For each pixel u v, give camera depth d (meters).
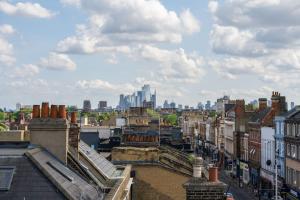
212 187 21.78
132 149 38.78
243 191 94.06
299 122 73.56
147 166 37.06
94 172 28.12
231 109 133.75
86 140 68.94
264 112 103.75
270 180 88.75
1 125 81.00
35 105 26.09
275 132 86.25
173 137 102.88
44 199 19.52
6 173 20.58
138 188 36.75
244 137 112.56
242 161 112.00
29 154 21.73
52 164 23.25
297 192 72.88
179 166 43.84
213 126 155.75
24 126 75.38
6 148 25.34
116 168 35.62
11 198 19.41
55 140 25.84
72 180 22.45
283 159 81.31
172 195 36.78
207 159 147.38
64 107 26.20
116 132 94.38
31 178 20.44
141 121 135.38
